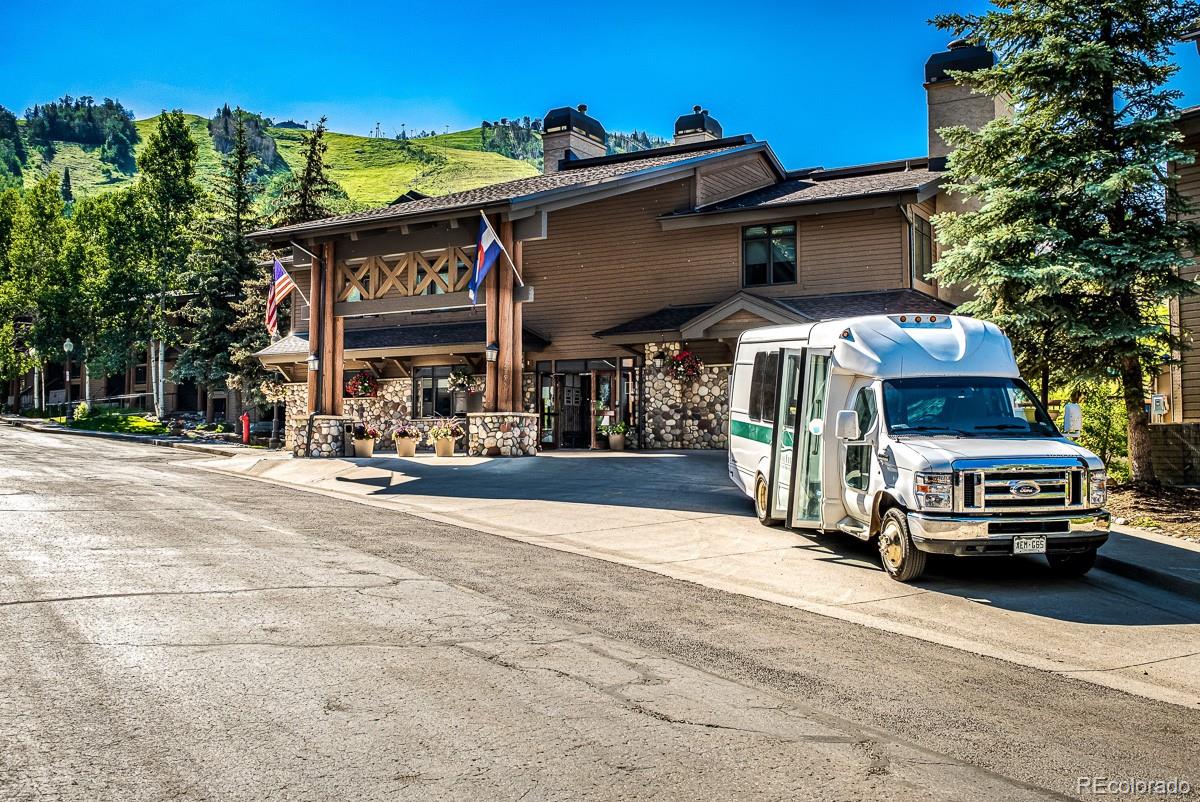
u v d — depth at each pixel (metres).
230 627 7.26
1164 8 15.34
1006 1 15.95
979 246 15.57
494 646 7.03
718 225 26.91
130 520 12.88
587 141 36.06
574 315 29.25
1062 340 15.59
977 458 10.03
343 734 5.11
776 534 13.30
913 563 10.26
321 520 13.84
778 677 6.65
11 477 18.62
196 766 4.62
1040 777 4.98
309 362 25.09
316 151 49.25
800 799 4.49
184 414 57.28
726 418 26.08
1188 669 7.52
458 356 30.62
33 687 5.71
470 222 22.97
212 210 46.75
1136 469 15.84
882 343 11.77
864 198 24.22
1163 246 14.84
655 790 4.52
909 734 5.56
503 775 4.63
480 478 19.61
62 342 62.19
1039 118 15.73
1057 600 9.75
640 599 9.19
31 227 66.44
